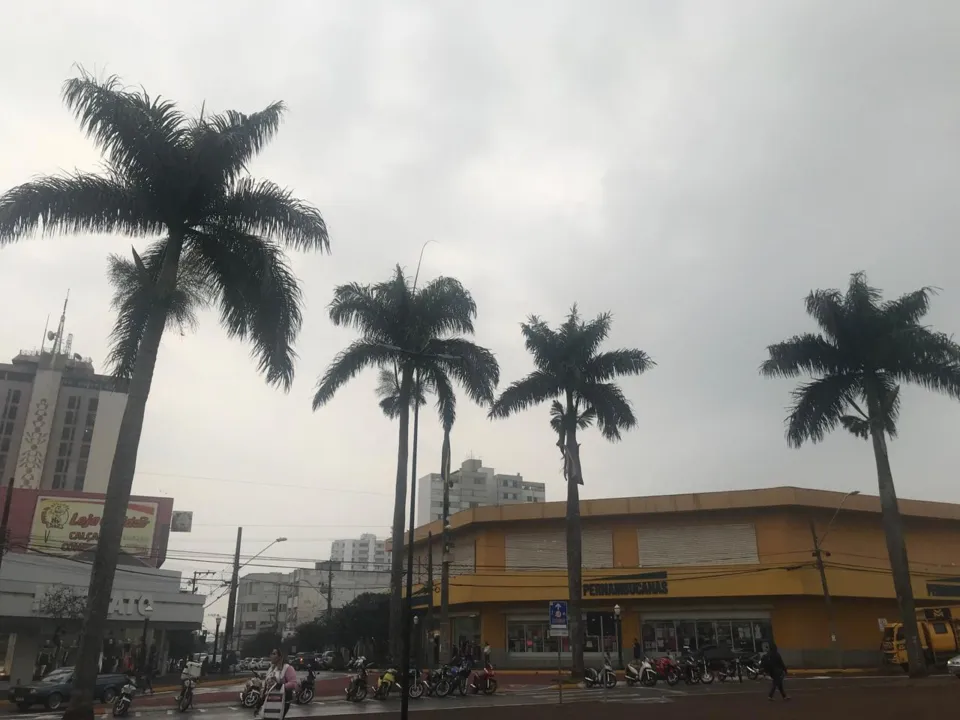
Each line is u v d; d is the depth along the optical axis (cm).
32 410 10919
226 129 1900
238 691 3331
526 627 4369
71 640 4262
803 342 3256
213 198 1939
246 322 2033
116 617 4638
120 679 2967
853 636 4138
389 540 6075
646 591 4175
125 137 1819
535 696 2634
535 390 3472
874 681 2931
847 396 3272
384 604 6359
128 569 4881
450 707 2225
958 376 3059
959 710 1797
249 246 1947
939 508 4588
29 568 4019
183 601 5203
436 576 5306
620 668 4062
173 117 1877
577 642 3200
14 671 3938
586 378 3478
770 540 4197
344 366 3155
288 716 1958
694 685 3097
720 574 4138
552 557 4497
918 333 3086
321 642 7900
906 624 2955
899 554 3012
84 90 1805
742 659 3525
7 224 1731
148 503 6131
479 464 12900
